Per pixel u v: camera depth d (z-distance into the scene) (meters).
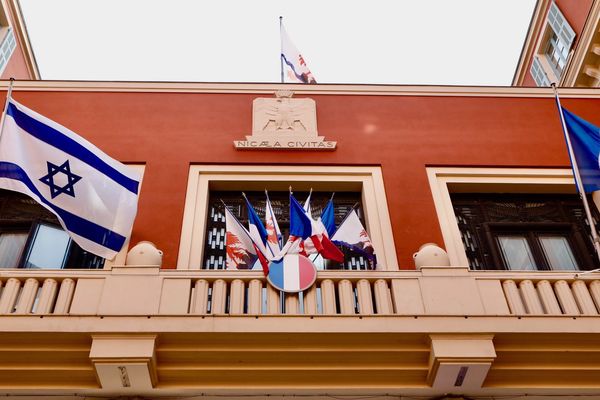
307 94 11.85
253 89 11.83
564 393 7.64
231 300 7.78
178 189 10.07
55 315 7.18
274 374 7.32
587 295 8.05
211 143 10.86
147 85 11.72
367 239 9.10
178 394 7.36
